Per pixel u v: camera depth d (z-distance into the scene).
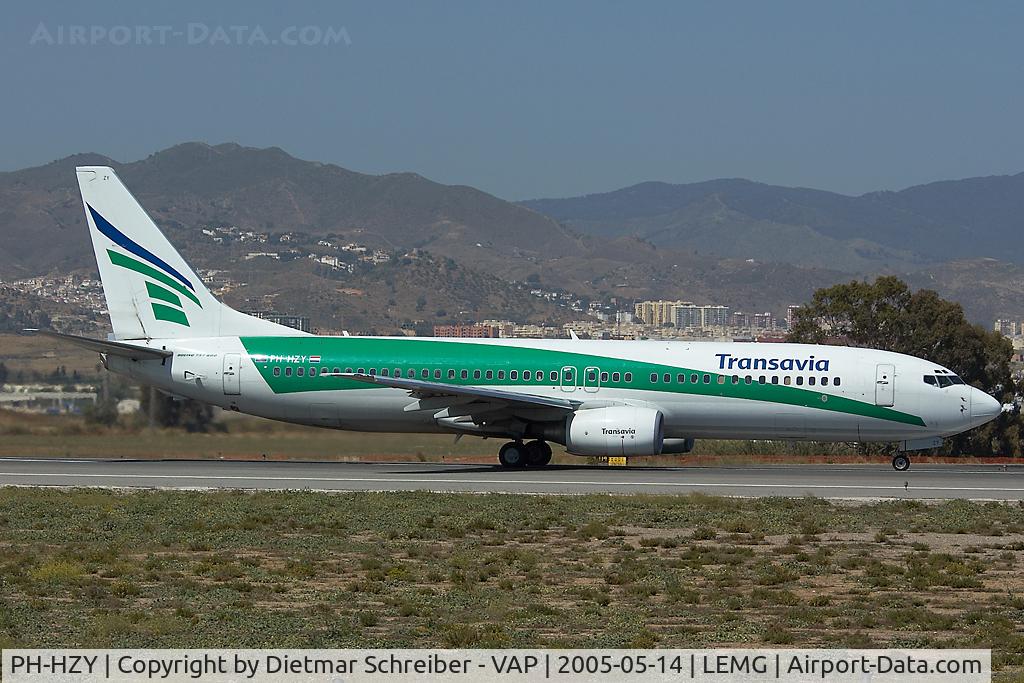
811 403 126.56
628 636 53.75
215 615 56.75
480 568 69.81
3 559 71.06
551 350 130.00
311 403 132.62
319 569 69.62
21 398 174.38
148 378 135.12
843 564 71.69
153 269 135.75
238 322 135.88
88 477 117.25
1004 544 79.81
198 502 97.31
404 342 133.00
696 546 77.81
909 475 124.88
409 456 147.00
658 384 127.75
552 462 142.38
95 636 52.41
